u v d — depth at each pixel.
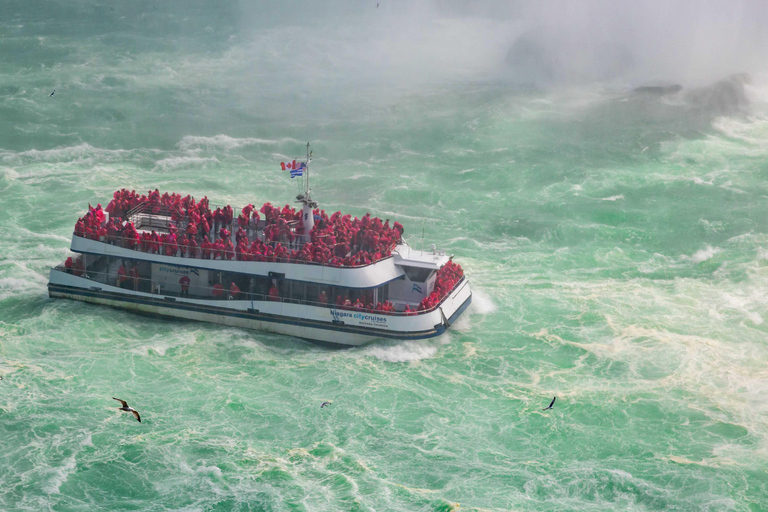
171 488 38.78
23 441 41.41
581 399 46.66
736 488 39.38
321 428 43.56
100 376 47.28
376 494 38.62
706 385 48.19
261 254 52.66
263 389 46.97
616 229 72.19
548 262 66.50
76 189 80.06
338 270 51.66
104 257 55.28
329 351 51.72
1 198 76.69
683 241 70.44
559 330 54.75
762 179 85.50
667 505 38.44
